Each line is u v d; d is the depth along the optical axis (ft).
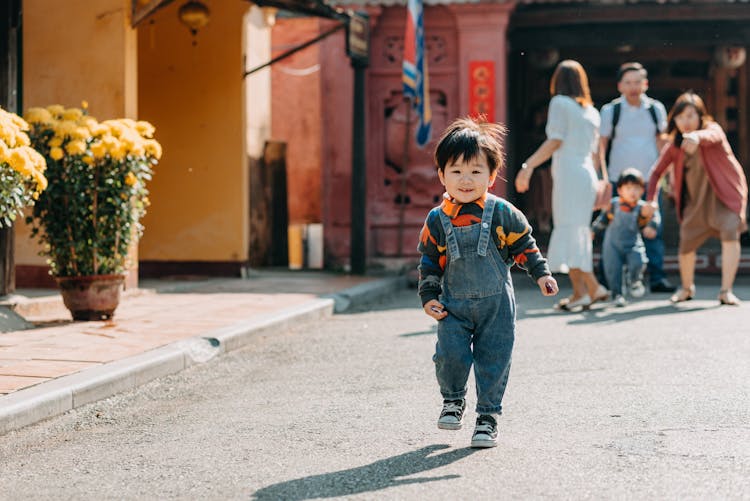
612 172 37.35
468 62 47.26
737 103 60.85
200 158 41.29
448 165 13.03
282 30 58.03
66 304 24.73
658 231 36.11
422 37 43.96
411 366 19.56
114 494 11.08
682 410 14.71
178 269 41.45
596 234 31.63
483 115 13.44
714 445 12.57
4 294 26.25
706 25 51.24
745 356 19.60
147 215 41.60
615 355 20.26
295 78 58.34
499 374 12.96
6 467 12.35
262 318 25.12
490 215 13.05
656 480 11.05
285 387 17.66
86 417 15.21
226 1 40.91
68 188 24.06
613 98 64.80
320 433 13.87
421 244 13.42
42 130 23.88
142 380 17.71
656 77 62.90
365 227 43.83
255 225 50.42
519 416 14.65
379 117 48.34
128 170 24.66
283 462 12.30
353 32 41.75
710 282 41.24
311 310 28.04
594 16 49.67
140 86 41.73
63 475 11.94
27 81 32.40
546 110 62.49
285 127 58.59
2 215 19.74
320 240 58.54
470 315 12.99
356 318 28.89
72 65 32.12
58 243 24.54
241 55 40.88
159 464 12.37
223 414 15.40
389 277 42.06
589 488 10.80
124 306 28.40
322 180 48.21
